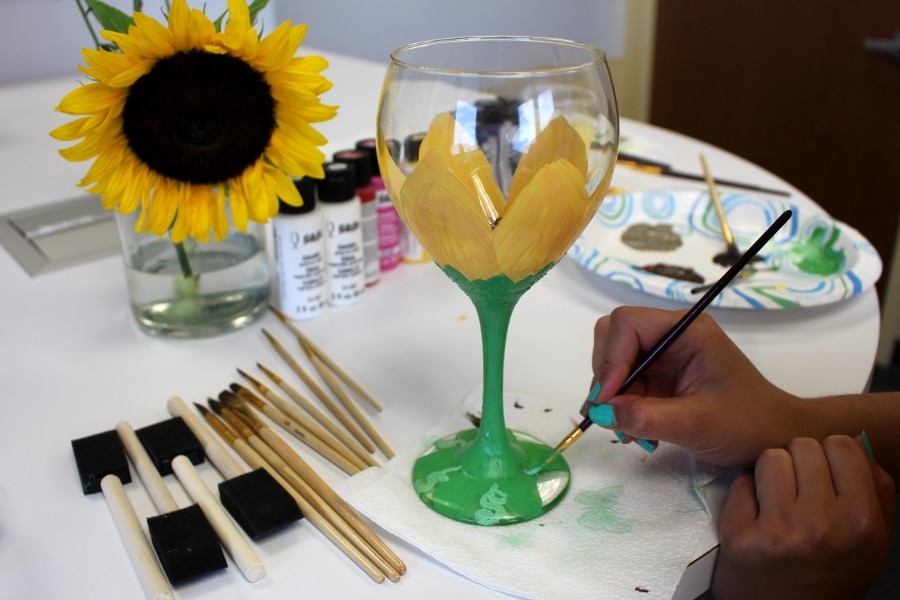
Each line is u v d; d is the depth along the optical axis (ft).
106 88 1.68
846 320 2.18
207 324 2.10
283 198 1.95
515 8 6.64
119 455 1.58
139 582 1.33
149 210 1.84
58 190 3.03
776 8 6.34
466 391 1.89
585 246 2.41
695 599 1.47
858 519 1.37
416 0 6.21
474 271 1.33
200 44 1.73
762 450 1.54
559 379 1.92
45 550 1.40
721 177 3.15
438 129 1.30
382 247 2.47
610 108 1.34
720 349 1.57
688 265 2.49
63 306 2.28
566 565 1.34
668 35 7.32
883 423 1.69
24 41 4.55
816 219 2.55
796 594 1.40
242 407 1.74
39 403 1.82
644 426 1.45
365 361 2.01
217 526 1.41
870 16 5.79
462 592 1.32
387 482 1.53
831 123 6.29
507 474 1.51
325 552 1.40
